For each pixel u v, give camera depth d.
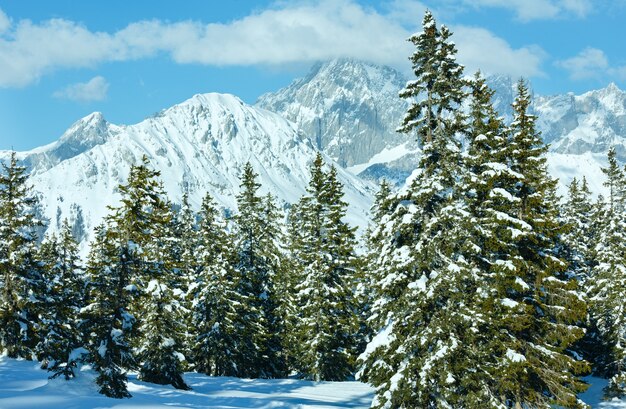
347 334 44.25
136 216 29.53
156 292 36.66
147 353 36.22
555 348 25.27
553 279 25.44
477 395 22.34
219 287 44.47
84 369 28.62
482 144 25.67
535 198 25.84
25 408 21.11
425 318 23.27
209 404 28.84
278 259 50.22
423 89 24.55
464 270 22.28
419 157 24.59
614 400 37.59
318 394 37.28
